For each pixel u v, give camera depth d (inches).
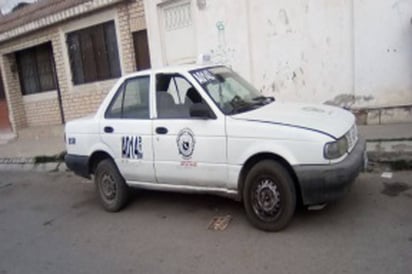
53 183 303.7
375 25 268.5
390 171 217.8
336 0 278.1
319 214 174.2
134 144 197.5
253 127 162.9
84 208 232.4
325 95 295.7
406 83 269.0
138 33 379.6
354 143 169.9
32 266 165.3
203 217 190.5
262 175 162.7
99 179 218.7
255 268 140.0
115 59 406.0
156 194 232.4
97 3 382.0
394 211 169.8
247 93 197.3
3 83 519.5
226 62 328.8
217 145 171.0
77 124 224.1
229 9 317.7
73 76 448.1
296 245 151.6
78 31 427.2
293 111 174.6
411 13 257.6
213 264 146.4
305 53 296.4
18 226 217.2
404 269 128.5
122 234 184.9
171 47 359.3
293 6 293.1
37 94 505.4
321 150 150.1
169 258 155.7
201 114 173.6
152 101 195.2
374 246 144.2
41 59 492.7
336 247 146.7
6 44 499.8
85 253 170.7
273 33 305.3
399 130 255.1
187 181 183.9
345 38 281.0
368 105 282.2
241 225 175.9
